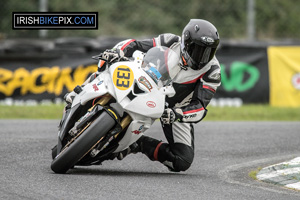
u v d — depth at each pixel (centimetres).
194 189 1562
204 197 1453
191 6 6806
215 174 1897
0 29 6169
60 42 4388
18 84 4134
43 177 1594
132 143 1727
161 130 2895
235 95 4372
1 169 1698
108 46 4325
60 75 4181
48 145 2283
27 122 3077
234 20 6881
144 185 1571
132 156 2183
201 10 6819
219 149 2433
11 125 2905
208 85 1802
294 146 2567
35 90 4144
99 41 4444
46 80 4156
